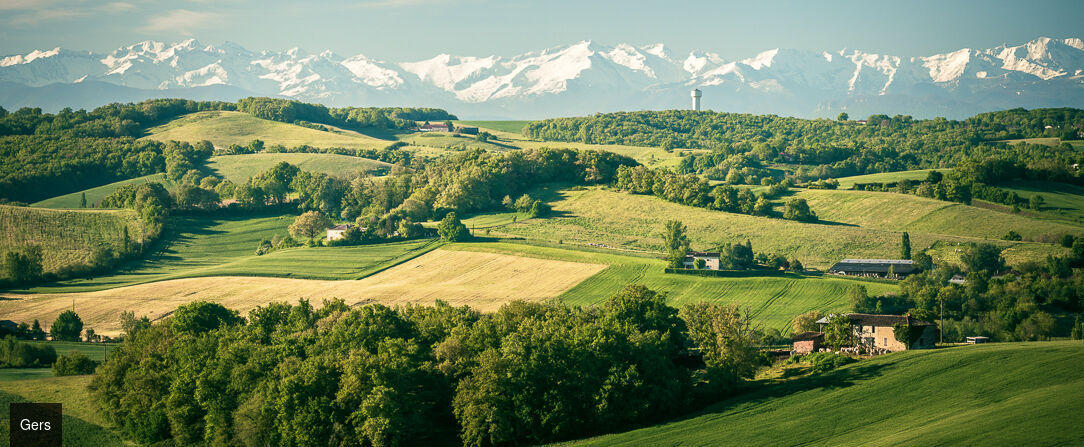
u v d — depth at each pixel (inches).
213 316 5157.5
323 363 3769.7
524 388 3676.2
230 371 3909.9
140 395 3924.7
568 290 6796.3
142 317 6166.3
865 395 3661.4
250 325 4889.3
